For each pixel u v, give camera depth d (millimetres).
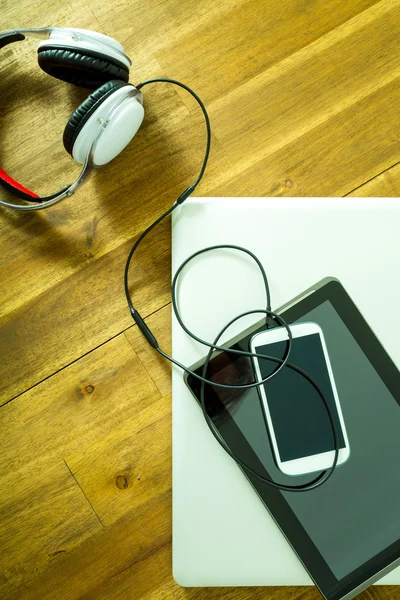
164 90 803
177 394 675
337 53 804
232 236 702
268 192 789
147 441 751
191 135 797
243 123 798
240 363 667
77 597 735
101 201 792
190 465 664
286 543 655
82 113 654
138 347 766
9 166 798
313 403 655
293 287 691
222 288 694
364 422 650
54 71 726
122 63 700
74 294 778
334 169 791
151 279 778
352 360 661
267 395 658
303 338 665
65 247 787
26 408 763
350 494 643
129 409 757
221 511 660
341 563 633
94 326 771
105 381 762
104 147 680
